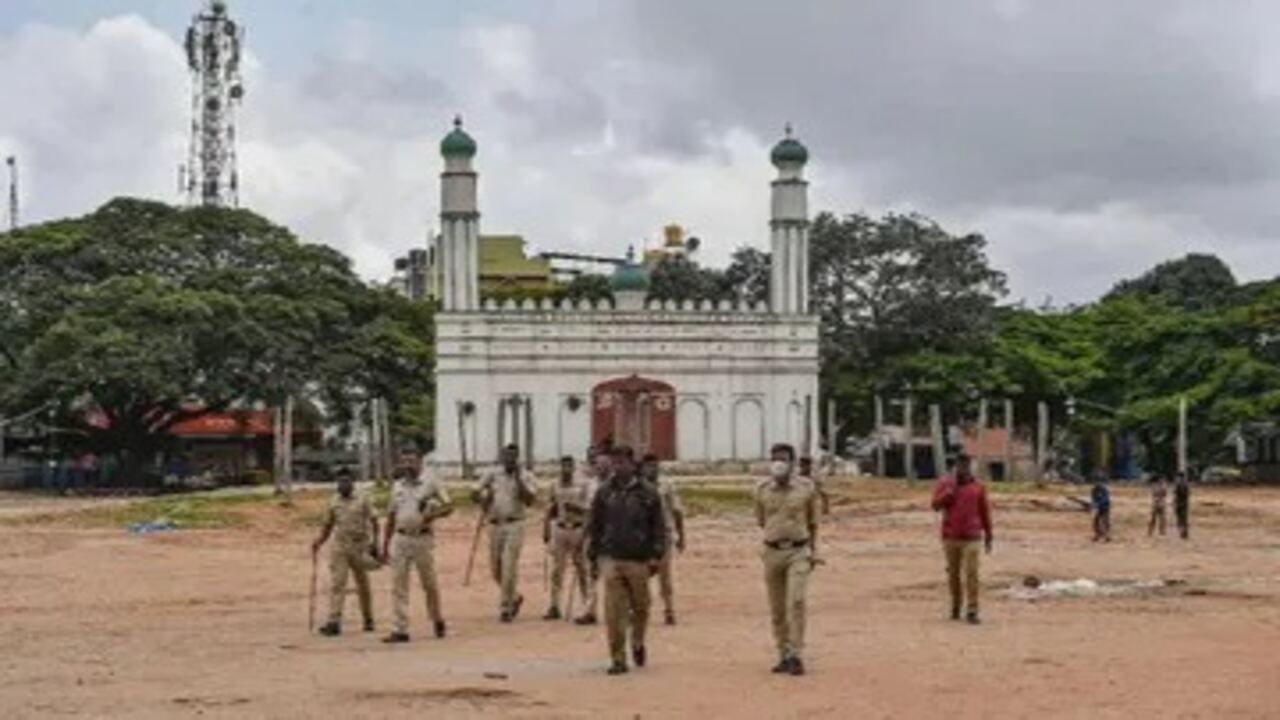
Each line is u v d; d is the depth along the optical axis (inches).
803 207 3750.0
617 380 3582.7
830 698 765.9
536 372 3560.5
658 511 864.3
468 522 2363.4
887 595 1325.0
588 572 1125.7
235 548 1969.7
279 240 4040.4
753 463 3612.2
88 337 3496.6
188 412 3858.3
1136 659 892.6
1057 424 4507.9
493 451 3538.4
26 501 3203.7
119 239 3932.1
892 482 3535.9
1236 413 3759.8
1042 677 824.9
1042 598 1279.5
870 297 4402.1
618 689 798.5
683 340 3617.1
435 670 876.6
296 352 3752.5
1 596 1369.3
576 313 3577.8
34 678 856.3
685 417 3612.2
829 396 4347.9
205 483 3927.2
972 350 4347.9
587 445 3565.5
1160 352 4141.2
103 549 1930.4
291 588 1450.5
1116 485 3806.6
